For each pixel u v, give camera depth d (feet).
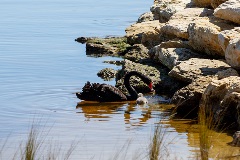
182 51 152.56
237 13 147.95
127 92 146.41
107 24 267.80
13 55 193.26
